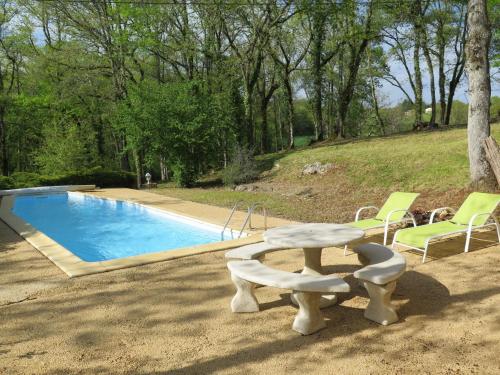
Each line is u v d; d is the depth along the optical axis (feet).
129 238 37.68
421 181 45.42
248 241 27.53
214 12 77.66
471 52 36.01
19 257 26.21
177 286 19.85
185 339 14.53
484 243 24.81
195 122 70.49
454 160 47.98
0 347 14.35
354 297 17.84
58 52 87.45
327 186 53.52
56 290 19.74
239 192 58.70
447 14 80.59
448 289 17.95
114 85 86.48
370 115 144.05
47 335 15.15
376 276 14.51
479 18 35.37
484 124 36.32
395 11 74.74
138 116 71.31
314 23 86.02
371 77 110.73
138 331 15.26
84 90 90.48
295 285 13.80
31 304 18.08
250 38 81.71
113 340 14.62
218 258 24.39
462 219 24.93
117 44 81.66
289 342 14.01
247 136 84.07
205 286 19.72
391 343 13.62
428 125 83.30
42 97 98.02
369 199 44.16
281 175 65.10
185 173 71.97
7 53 95.09
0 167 106.93
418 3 75.87
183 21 83.82
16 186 71.31
